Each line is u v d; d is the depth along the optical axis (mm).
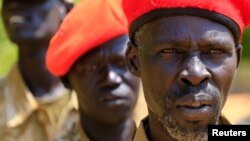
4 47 8922
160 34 2648
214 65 2637
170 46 2631
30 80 5328
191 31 2619
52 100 5199
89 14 3963
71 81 4156
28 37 5281
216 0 2639
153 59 2674
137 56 2854
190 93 2588
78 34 3965
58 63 4074
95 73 3990
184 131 2613
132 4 2779
